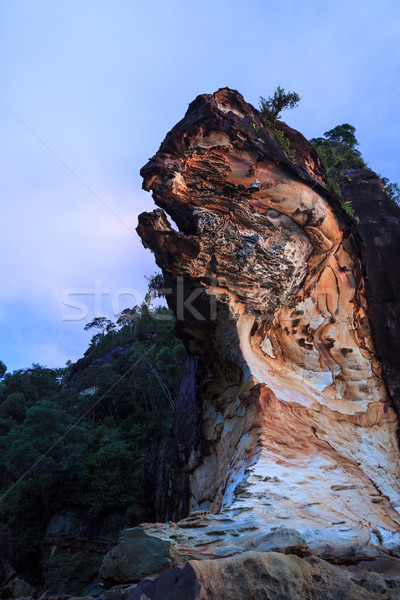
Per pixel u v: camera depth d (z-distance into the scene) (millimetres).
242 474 7707
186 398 13672
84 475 30219
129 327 62125
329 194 11109
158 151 10094
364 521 6859
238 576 3912
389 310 12484
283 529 5031
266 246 10336
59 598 5566
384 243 13852
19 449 31094
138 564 4617
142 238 9250
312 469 7867
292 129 13836
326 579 4223
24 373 68438
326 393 10344
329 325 11461
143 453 35250
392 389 11180
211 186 10148
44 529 30359
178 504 12875
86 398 46250
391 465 9594
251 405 8961
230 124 10367
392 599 4211
